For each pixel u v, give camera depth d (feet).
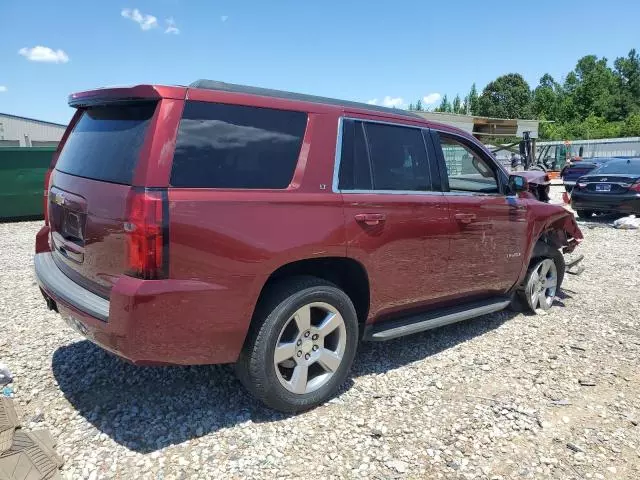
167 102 9.57
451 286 14.62
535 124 98.89
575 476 9.73
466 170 15.46
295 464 9.75
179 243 9.23
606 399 12.62
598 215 48.91
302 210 10.80
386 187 12.72
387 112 13.53
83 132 11.88
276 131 10.94
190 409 11.44
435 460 10.04
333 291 11.51
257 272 10.12
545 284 19.29
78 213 10.77
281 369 11.42
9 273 22.95
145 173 9.17
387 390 12.70
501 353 15.21
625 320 18.38
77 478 9.09
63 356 13.85
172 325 9.33
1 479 8.71
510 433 11.03
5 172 38.47
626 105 323.78
